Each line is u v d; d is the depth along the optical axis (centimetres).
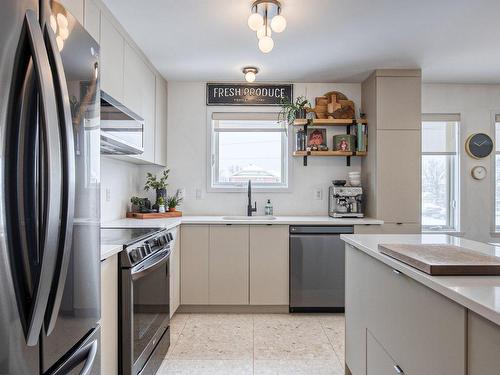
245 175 393
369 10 229
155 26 250
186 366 224
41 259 88
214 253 323
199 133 383
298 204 385
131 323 169
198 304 324
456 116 397
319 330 283
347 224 324
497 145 402
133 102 275
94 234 127
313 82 382
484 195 399
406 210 343
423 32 263
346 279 213
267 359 234
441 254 135
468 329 93
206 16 236
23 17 86
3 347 78
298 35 267
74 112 112
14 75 83
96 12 207
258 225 323
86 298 121
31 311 86
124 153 252
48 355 97
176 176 383
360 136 363
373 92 350
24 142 85
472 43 283
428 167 402
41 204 90
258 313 325
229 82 381
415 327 124
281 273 323
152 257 205
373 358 166
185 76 363
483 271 113
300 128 383
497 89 399
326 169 386
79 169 115
